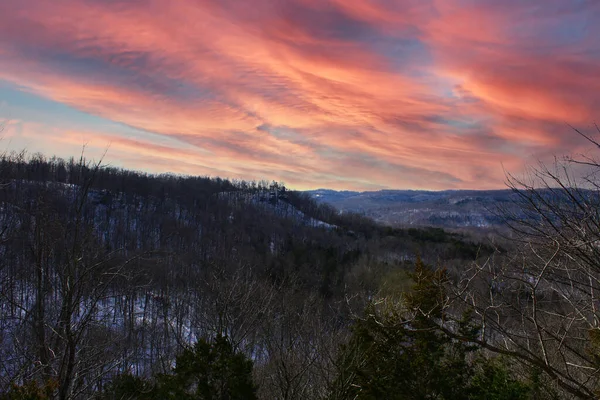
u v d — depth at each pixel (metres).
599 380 5.82
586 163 3.85
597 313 4.10
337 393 7.71
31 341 8.50
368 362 8.03
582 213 3.73
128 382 8.95
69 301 7.35
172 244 45.78
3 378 7.12
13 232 10.55
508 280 4.23
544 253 4.21
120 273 9.00
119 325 13.86
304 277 32.81
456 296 4.23
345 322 11.01
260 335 11.16
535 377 6.73
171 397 7.77
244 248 46.91
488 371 7.87
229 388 7.88
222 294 11.07
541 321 4.80
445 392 7.88
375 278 26.84
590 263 3.65
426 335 6.59
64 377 6.92
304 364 8.41
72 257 7.90
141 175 72.94
